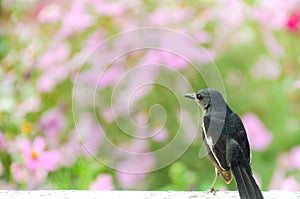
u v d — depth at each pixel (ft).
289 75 41.78
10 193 27.45
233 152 24.99
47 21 39.75
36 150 34.27
